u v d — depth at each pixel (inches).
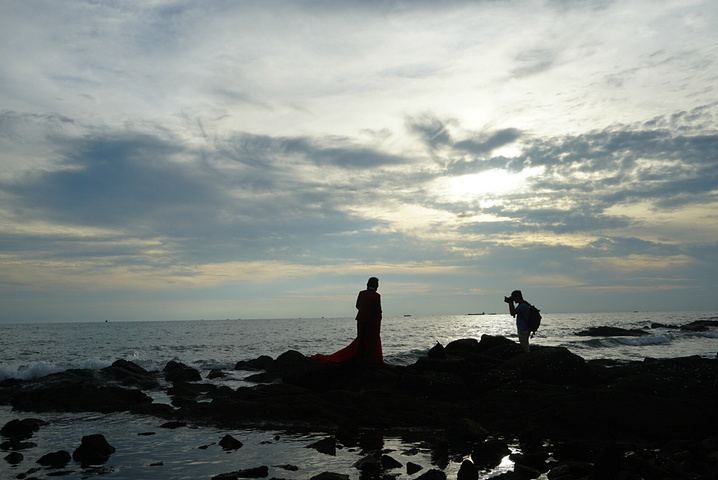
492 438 403.5
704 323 2903.5
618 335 2210.9
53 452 345.4
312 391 564.7
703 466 293.1
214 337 2699.3
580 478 281.4
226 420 473.4
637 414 398.9
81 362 903.7
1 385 742.5
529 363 545.3
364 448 368.5
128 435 419.8
